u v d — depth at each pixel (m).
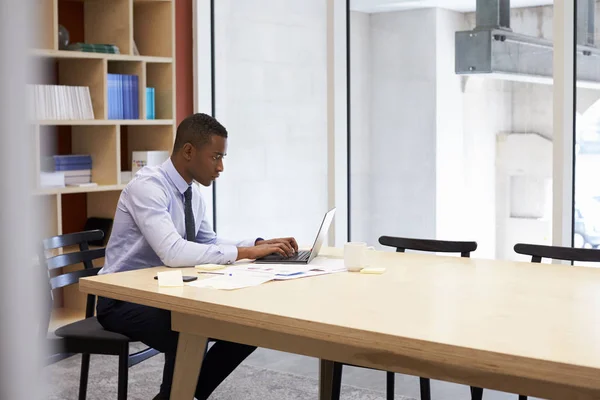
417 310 1.77
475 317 1.68
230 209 4.99
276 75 4.71
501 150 3.85
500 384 1.40
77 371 3.72
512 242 3.84
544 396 1.35
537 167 3.74
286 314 1.72
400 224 4.24
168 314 2.48
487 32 3.85
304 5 4.55
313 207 4.54
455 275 2.31
